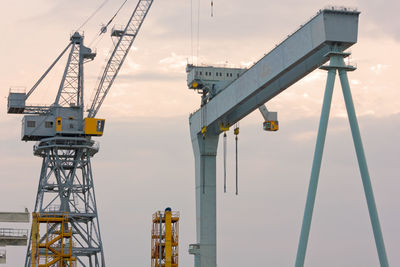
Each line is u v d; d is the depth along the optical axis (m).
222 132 162.50
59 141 169.88
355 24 113.75
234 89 143.88
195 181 167.38
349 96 111.56
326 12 113.19
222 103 149.88
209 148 165.38
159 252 143.00
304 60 121.12
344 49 114.44
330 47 113.88
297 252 110.50
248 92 137.62
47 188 169.50
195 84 161.00
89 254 169.88
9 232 144.88
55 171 170.38
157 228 145.62
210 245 162.25
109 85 173.62
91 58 176.12
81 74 174.12
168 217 143.12
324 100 111.50
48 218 150.62
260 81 133.00
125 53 173.38
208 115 158.00
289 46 123.25
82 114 171.75
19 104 169.00
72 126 170.62
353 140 110.75
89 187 171.25
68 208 168.62
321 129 110.56
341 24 113.38
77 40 175.12
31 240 159.88
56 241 154.62
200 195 163.88
